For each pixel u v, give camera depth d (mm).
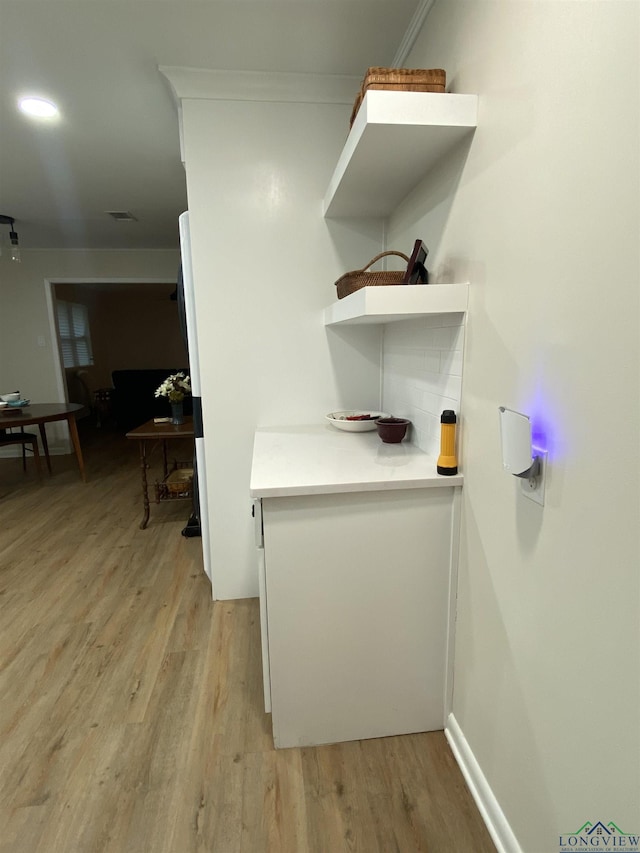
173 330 8297
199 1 1351
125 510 3414
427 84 1119
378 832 1138
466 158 1167
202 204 1863
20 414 3887
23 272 4738
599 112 692
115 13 1395
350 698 1387
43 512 3385
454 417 1242
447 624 1378
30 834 1139
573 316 776
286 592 1305
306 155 1867
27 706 1541
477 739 1228
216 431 2047
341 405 2096
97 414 7020
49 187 2898
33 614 2078
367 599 1334
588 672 782
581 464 775
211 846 1108
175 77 1717
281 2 1365
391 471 1340
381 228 1962
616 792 731
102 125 2102
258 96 1803
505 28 958
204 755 1354
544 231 848
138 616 2061
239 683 1644
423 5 1364
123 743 1395
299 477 1291
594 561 753
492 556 1113
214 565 2156
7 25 1432
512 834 1054
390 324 1951
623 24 637
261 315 1976
